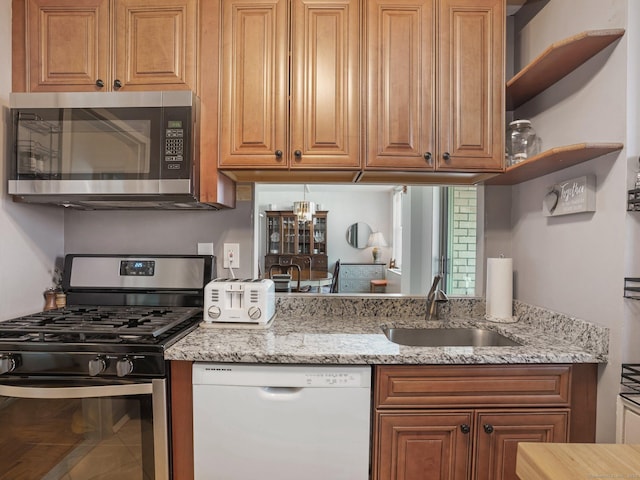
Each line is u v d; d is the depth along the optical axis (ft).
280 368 4.00
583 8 4.35
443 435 4.11
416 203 11.70
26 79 4.92
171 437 4.06
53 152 4.66
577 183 4.41
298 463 4.02
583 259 4.38
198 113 4.82
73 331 4.13
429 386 4.08
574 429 4.15
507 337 4.97
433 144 4.88
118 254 5.90
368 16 4.85
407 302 5.93
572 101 4.59
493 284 5.59
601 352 4.07
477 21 4.91
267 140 4.84
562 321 4.67
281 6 4.84
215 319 4.94
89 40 4.87
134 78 4.87
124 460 3.99
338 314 5.90
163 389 3.96
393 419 4.07
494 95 4.92
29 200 4.92
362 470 4.04
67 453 3.99
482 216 6.05
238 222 5.96
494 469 4.10
